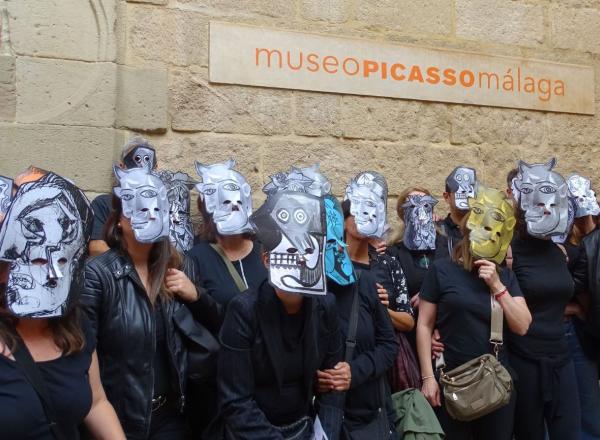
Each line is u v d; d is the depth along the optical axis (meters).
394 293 3.97
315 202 2.82
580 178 5.04
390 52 5.75
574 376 3.96
